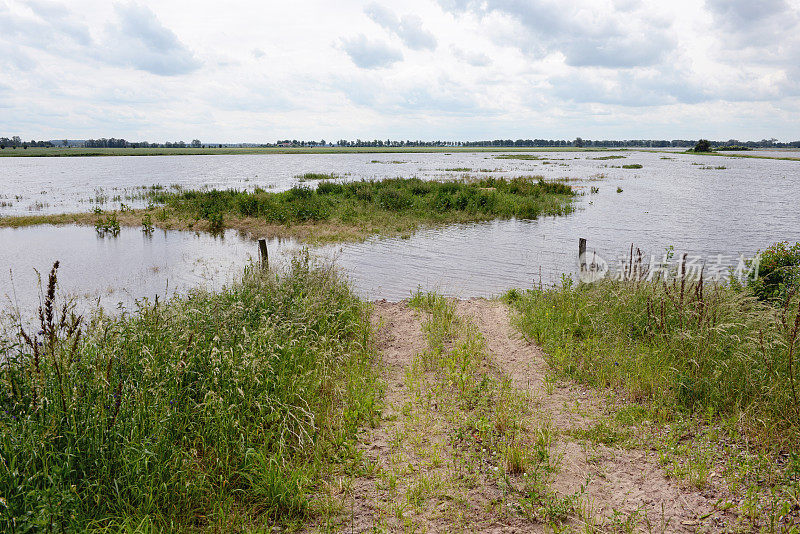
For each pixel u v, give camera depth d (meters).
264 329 5.84
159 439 3.97
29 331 6.58
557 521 3.74
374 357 7.46
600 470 4.43
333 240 19.42
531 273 14.28
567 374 6.64
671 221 24.08
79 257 16.23
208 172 67.12
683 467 4.32
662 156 128.38
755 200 32.69
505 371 6.92
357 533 3.65
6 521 2.99
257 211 24.83
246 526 3.71
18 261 15.55
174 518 3.65
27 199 33.25
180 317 5.84
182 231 21.61
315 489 4.18
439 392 6.15
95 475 3.70
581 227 22.48
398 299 11.80
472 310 10.25
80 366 4.35
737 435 4.76
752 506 3.70
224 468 4.17
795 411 4.72
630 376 6.20
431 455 4.70
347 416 5.30
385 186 32.19
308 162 100.94
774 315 6.20
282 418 4.89
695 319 6.71
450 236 20.36
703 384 5.55
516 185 34.19
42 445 3.51
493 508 3.94
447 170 64.75
